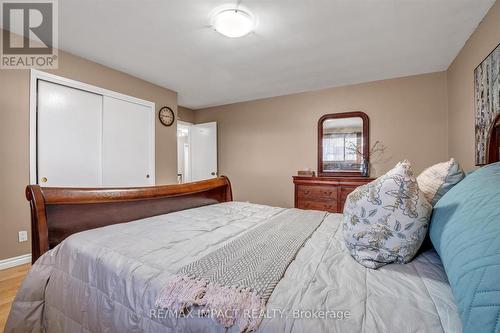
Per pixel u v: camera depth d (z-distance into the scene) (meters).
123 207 1.56
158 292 0.75
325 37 2.21
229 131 4.57
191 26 2.05
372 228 0.87
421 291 0.68
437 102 2.97
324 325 0.55
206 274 0.78
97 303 0.91
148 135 3.42
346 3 1.74
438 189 1.00
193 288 0.71
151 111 3.45
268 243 1.08
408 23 1.98
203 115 4.89
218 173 4.69
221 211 1.81
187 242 1.10
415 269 0.81
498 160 1.26
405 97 3.14
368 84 3.35
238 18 1.85
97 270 0.94
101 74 2.83
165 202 1.83
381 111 3.27
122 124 3.09
